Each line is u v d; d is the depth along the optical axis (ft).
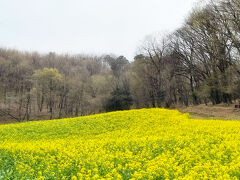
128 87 251.60
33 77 250.78
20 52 386.32
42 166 37.29
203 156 37.35
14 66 302.25
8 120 229.66
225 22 138.00
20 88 275.18
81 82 255.70
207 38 159.94
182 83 232.12
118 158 38.27
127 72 268.41
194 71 189.06
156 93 220.23
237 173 28.37
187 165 32.53
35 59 367.86
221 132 57.77
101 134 73.10
